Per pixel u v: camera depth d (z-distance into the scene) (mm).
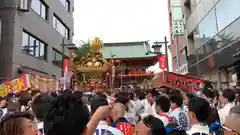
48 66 27344
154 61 29000
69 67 14398
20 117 2404
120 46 36438
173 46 34188
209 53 18125
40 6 25828
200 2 20250
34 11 23766
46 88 12656
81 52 27797
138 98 8117
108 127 3184
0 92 10508
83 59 14453
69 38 36125
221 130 3277
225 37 14859
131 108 6094
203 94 7051
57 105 2010
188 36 25047
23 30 21625
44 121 2004
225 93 5426
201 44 20203
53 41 29234
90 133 2188
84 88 13812
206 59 18734
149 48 34656
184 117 4457
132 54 34188
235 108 2523
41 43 26016
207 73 18672
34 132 2453
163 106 4602
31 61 22938
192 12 23078
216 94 6844
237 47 12992
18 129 2301
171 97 4766
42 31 25766
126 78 19703
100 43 14883
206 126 3412
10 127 2295
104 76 14078
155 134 2920
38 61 24609
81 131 1971
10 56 19266
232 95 5324
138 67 30391
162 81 9531
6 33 19562
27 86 10383
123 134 3283
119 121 3781
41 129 3213
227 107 5227
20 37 20719
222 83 15898
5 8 19891
